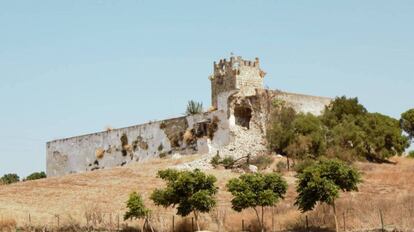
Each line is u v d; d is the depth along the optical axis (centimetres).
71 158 9862
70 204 5956
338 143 7869
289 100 8306
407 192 5794
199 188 4953
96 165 9425
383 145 8319
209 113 8112
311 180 4666
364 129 8369
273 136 7875
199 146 8081
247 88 8400
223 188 6322
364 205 5009
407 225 4516
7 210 5550
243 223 4956
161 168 7588
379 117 8719
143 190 6500
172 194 4944
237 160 7675
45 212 5556
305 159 7319
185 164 7550
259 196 4838
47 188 6888
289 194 5934
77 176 7644
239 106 8088
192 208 4847
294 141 7700
